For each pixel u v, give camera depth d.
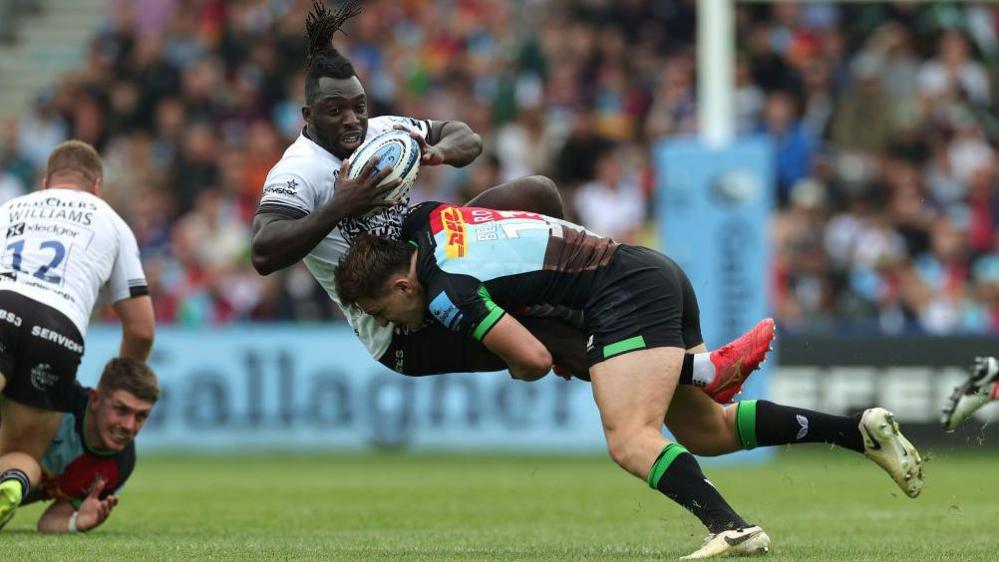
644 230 59.59
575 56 65.38
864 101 62.84
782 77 63.53
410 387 52.66
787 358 50.62
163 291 58.94
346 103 20.56
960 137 62.84
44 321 22.86
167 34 68.38
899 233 59.53
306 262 21.62
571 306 19.53
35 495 24.23
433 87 66.56
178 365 53.03
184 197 62.69
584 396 51.91
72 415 23.86
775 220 58.59
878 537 23.80
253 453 52.69
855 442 20.41
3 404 23.09
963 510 30.25
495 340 18.80
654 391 18.88
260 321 56.34
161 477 41.62
